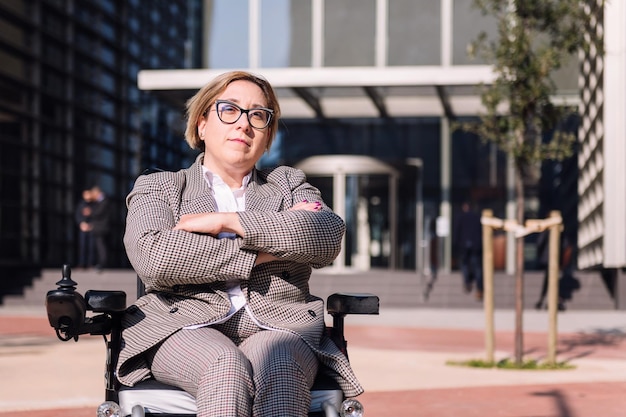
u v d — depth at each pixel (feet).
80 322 9.99
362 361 33.14
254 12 77.97
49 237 81.05
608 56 61.41
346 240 80.53
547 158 32.73
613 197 61.67
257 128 11.65
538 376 29.43
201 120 12.00
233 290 11.00
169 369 10.16
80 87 86.33
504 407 22.75
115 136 92.73
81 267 71.36
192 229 10.62
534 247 89.10
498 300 67.77
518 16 32.91
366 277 71.51
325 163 81.05
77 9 85.25
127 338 10.59
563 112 33.12
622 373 30.17
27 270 77.25
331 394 10.52
